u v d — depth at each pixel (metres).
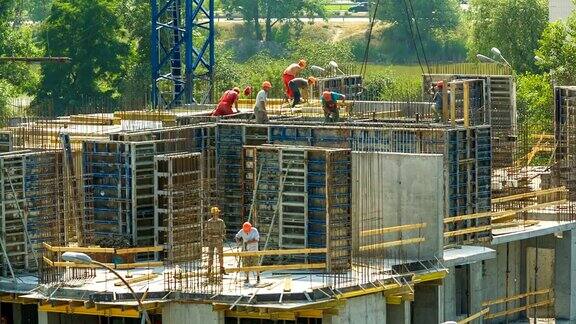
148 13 197.25
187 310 92.19
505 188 113.38
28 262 99.00
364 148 104.19
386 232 99.62
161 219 99.44
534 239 114.50
